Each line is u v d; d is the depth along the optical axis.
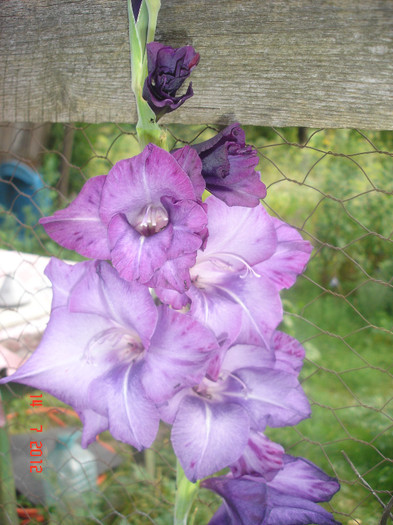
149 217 0.26
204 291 0.28
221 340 0.27
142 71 0.26
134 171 0.24
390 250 1.25
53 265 0.28
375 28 0.31
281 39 0.33
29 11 0.40
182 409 0.27
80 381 0.27
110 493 0.70
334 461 0.77
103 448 0.75
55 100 0.41
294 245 0.29
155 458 0.75
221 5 0.34
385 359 1.08
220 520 0.30
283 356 0.30
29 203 1.14
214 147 0.25
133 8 0.27
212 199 0.28
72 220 0.26
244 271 0.29
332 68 0.33
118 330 0.28
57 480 0.66
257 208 0.28
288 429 0.84
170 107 0.26
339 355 1.10
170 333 0.25
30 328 0.61
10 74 0.42
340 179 1.38
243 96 0.35
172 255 0.24
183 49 0.26
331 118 0.33
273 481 0.31
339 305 1.26
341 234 1.32
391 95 0.32
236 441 0.27
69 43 0.40
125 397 0.26
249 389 0.29
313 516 0.29
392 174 1.27
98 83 0.39
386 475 0.71
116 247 0.24
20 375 0.26
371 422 0.86
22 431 0.74
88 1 0.38
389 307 1.24
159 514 0.67
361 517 0.64
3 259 0.69
